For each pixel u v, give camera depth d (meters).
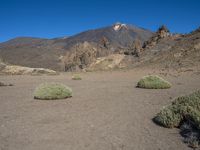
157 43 92.56
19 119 11.04
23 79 44.25
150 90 20.52
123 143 7.78
